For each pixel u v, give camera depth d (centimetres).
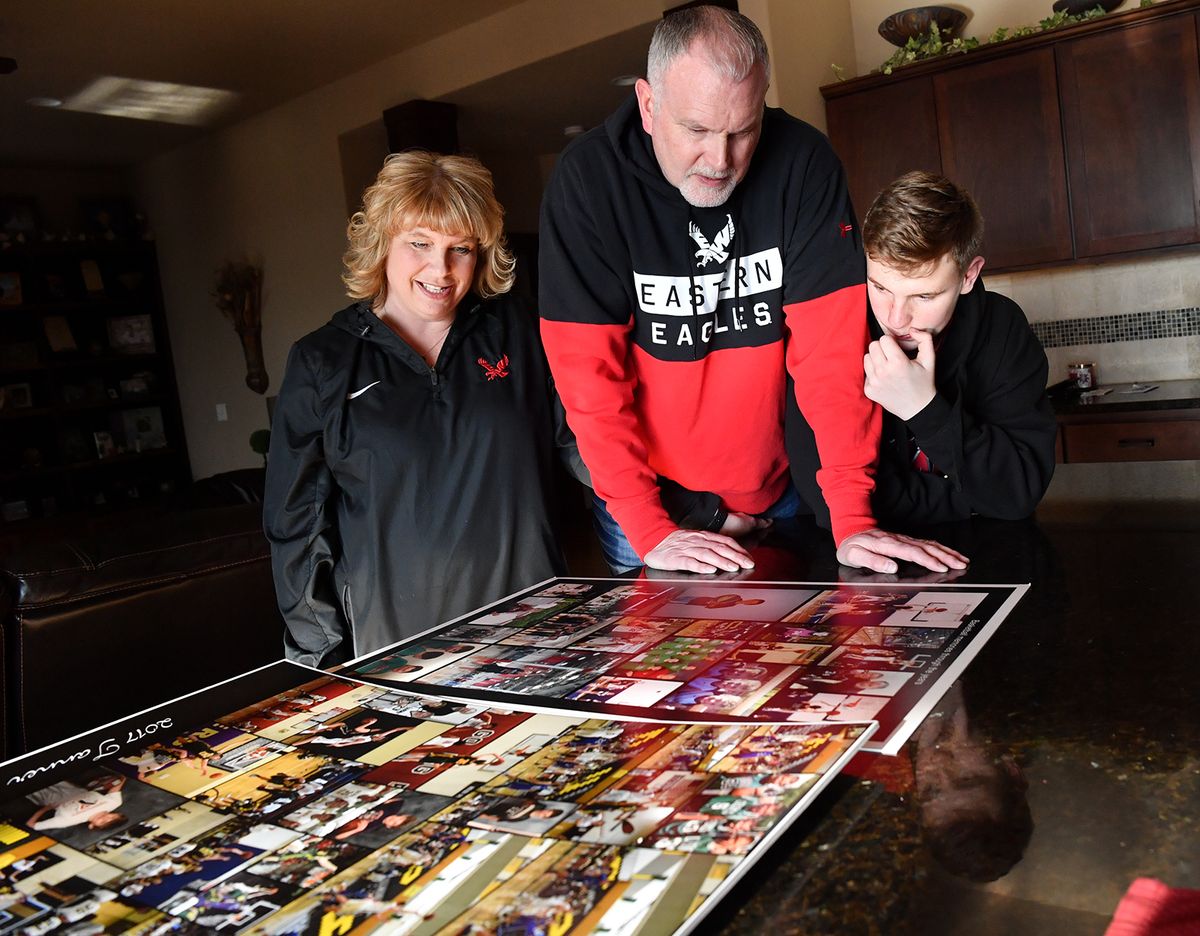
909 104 393
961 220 128
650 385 157
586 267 146
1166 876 51
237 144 698
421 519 160
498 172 741
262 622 229
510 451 164
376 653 106
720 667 88
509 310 172
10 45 496
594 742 73
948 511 142
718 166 126
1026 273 418
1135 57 352
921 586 109
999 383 145
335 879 58
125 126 668
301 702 91
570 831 60
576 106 619
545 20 509
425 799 67
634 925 49
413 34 546
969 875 53
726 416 159
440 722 82
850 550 121
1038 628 89
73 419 789
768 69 124
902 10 427
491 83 548
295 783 72
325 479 164
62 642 199
